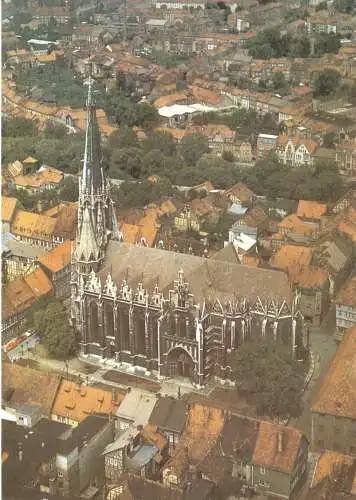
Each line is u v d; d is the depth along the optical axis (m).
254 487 164.38
